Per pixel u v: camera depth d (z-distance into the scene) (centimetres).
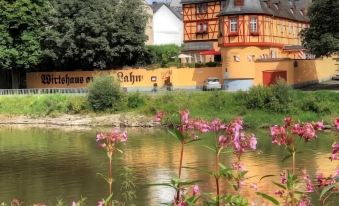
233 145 614
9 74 6862
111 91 5297
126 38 6159
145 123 4944
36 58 6256
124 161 3047
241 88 5819
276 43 6825
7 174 2816
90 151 3516
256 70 5831
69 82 6425
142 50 6350
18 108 5675
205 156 3147
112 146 743
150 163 2953
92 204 2088
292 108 4594
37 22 6294
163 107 5028
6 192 2383
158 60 6788
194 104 5000
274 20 6950
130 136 4209
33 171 2880
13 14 6109
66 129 4922
